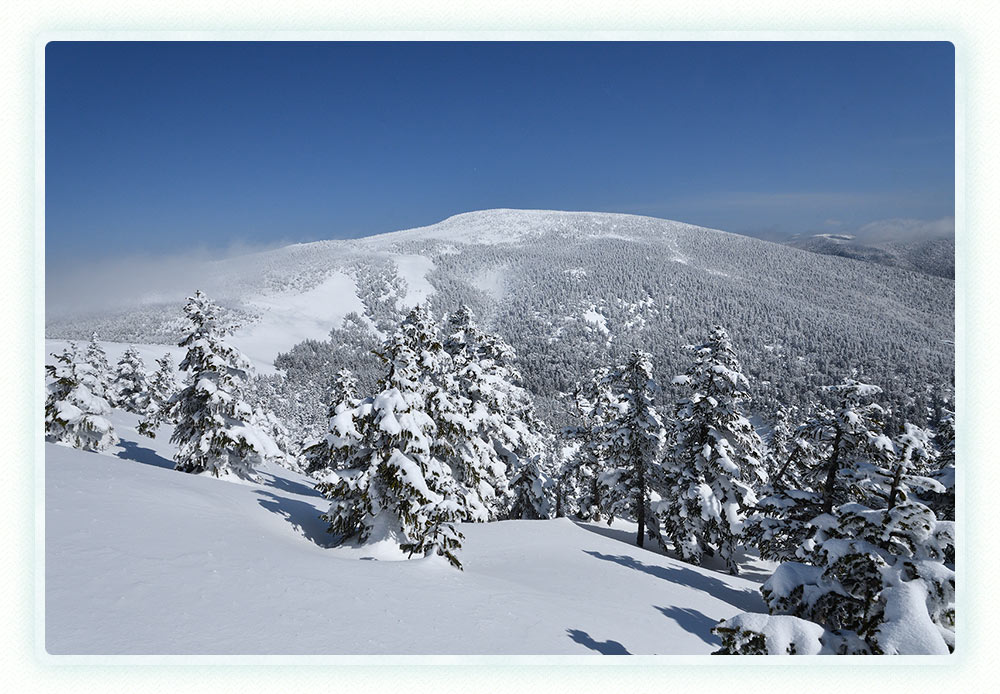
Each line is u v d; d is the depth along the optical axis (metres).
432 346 18.20
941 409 10.32
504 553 18.11
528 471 28.95
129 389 45.78
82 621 6.88
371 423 14.09
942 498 7.77
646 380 25.44
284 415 118.38
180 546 10.02
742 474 21.78
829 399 15.92
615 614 11.45
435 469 14.77
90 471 13.80
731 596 16.48
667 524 22.67
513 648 8.13
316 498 22.84
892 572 6.91
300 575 9.65
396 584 10.05
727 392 21.64
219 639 7.00
